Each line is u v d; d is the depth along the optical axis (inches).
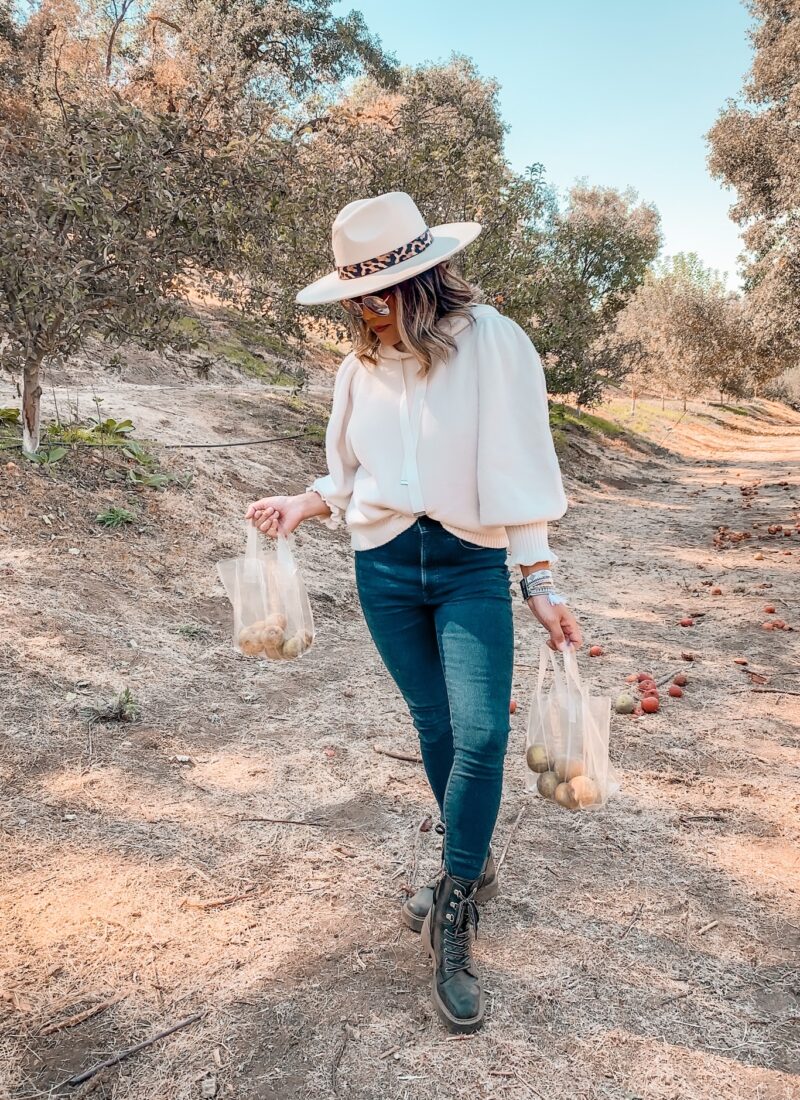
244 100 269.1
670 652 204.4
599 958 90.7
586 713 86.0
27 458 227.9
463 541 79.3
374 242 74.4
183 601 195.8
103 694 146.2
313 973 86.9
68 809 113.0
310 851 109.3
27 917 92.0
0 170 204.8
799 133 975.0
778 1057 77.5
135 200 225.5
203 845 108.7
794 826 120.0
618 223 1090.1
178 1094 72.1
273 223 267.3
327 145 374.0
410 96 521.0
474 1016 79.4
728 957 91.5
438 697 85.9
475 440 77.3
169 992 83.4
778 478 687.1
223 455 300.8
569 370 705.0
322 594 223.0
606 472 651.5
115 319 225.6
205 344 291.0
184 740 136.6
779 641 212.7
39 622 163.0
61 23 521.3
